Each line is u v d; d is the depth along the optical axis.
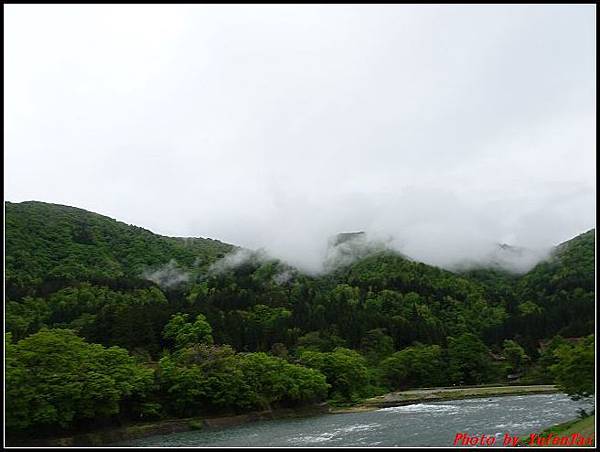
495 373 151.75
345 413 97.06
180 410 80.69
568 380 66.06
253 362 95.12
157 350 123.31
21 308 156.88
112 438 67.19
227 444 62.31
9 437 60.00
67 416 62.56
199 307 162.50
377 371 142.25
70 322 148.50
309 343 155.00
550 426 62.25
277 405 94.75
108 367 74.38
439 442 55.59
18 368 61.25
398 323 188.75
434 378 148.75
